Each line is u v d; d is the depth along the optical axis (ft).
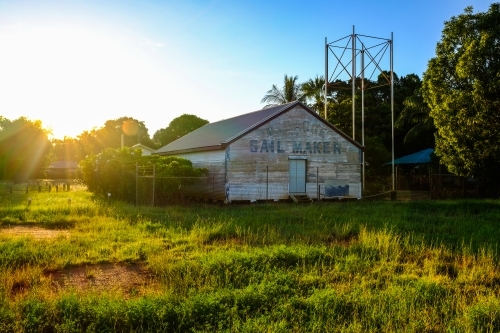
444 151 94.94
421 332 22.62
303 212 66.28
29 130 238.27
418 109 137.49
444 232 50.31
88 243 40.78
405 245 40.83
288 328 22.40
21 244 39.32
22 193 108.68
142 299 24.84
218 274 30.50
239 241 43.11
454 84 92.58
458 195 104.47
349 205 80.48
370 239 42.14
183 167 81.25
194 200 93.20
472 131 85.51
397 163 143.33
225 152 84.89
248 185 86.12
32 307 23.35
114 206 70.28
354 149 98.37
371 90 180.04
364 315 24.27
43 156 246.88
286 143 90.38
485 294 28.66
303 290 28.37
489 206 78.02
